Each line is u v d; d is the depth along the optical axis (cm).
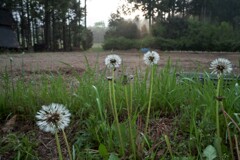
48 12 3253
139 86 301
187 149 210
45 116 133
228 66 174
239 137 210
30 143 238
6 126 276
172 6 3881
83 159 207
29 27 3316
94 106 280
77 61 1207
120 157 200
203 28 3147
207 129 223
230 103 239
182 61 1276
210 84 273
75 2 3759
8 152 229
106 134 227
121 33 3972
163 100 293
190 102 278
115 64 196
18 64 959
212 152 174
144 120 269
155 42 3212
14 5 3288
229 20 3916
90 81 316
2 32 2764
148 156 191
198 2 3934
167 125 258
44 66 866
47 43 3262
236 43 2894
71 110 291
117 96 293
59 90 312
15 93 315
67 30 3778
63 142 243
